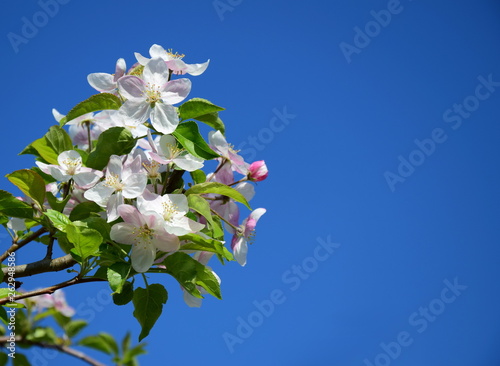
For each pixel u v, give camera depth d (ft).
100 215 3.38
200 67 3.48
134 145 3.41
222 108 3.46
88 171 3.40
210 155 3.42
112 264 3.30
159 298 3.36
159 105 3.41
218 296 3.35
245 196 3.59
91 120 3.63
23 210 3.39
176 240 3.32
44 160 3.51
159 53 3.49
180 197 3.34
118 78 3.49
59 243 3.43
